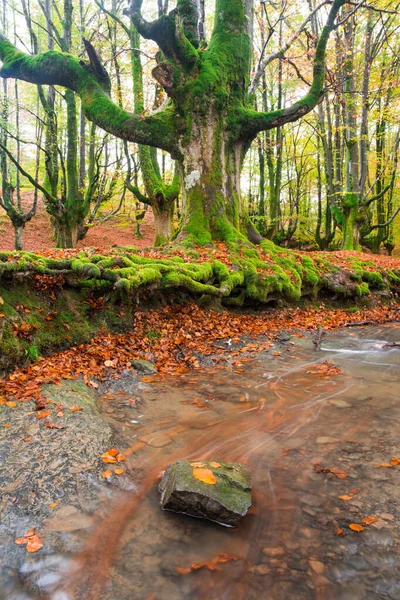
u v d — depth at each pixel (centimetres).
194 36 1194
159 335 692
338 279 1143
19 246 1328
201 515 250
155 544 228
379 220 2547
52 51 1000
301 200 3016
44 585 200
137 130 1014
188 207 1063
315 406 446
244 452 341
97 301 661
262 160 2312
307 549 223
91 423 373
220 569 210
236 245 1002
